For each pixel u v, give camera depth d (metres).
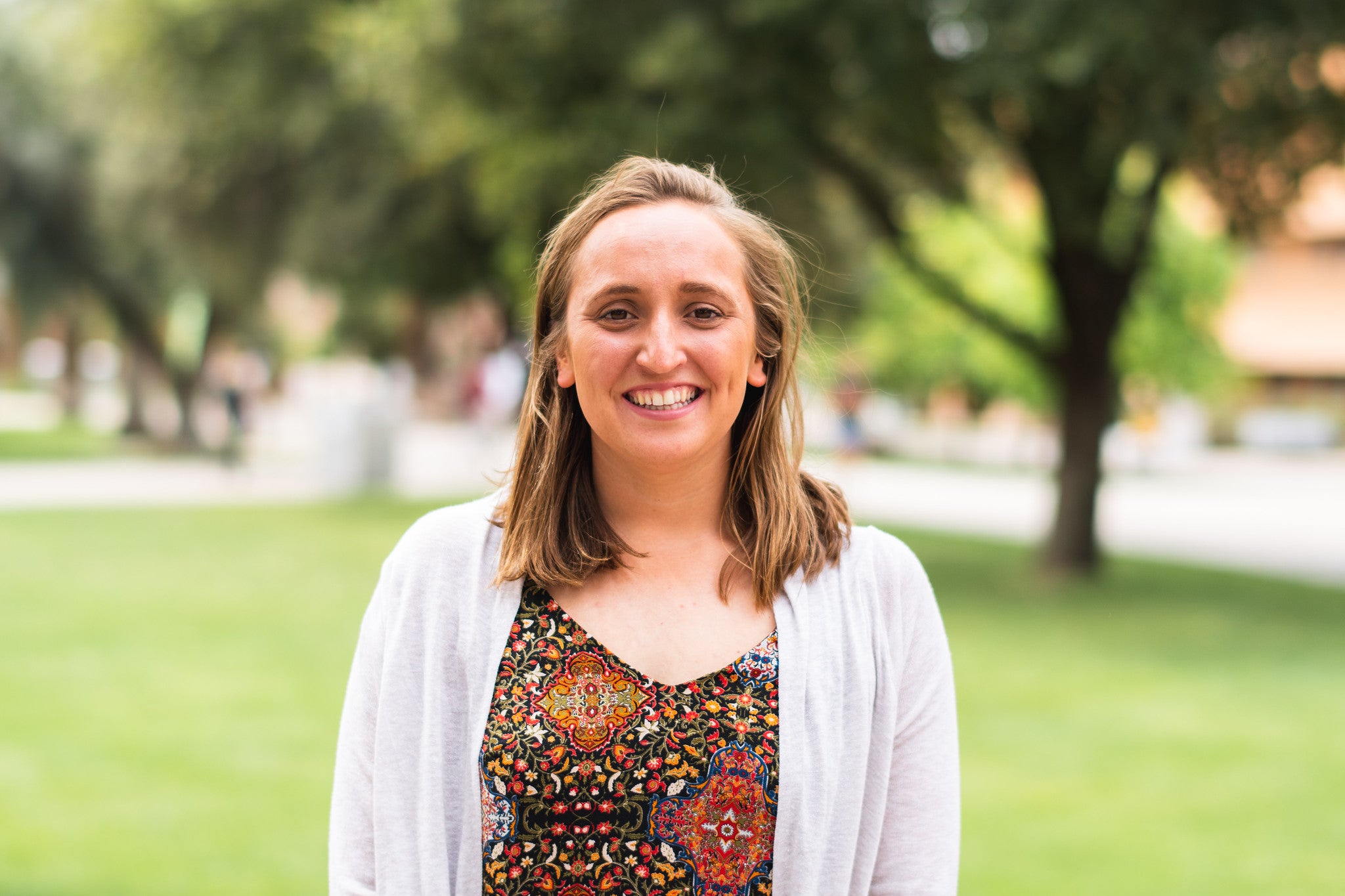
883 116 9.73
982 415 38.47
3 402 47.53
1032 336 11.61
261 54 15.46
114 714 6.05
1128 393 26.95
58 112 21.59
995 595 10.45
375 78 11.91
